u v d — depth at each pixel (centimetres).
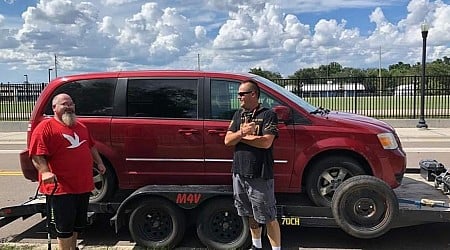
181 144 575
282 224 545
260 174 456
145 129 578
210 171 575
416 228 616
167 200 539
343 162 562
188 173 578
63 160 449
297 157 563
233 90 579
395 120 1902
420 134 1692
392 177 568
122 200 592
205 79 586
